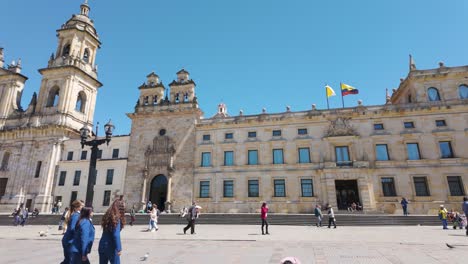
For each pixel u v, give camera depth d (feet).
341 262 39.55
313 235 72.59
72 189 183.83
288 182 148.97
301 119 157.48
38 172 197.26
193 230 78.23
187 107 174.60
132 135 178.60
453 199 130.52
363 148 146.61
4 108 226.17
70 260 27.02
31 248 56.29
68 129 207.31
